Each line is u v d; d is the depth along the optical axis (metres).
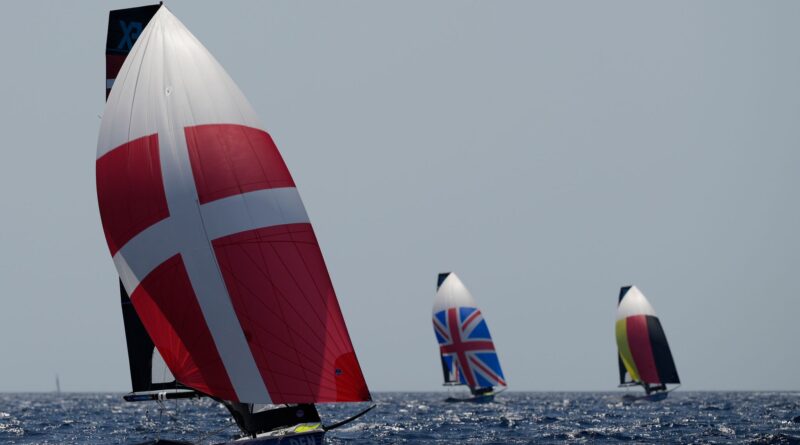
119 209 70.88
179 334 69.44
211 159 70.06
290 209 71.06
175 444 74.31
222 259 68.81
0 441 131.25
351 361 69.38
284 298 68.88
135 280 70.56
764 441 120.12
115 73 86.12
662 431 145.50
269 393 67.62
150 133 70.94
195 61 72.81
